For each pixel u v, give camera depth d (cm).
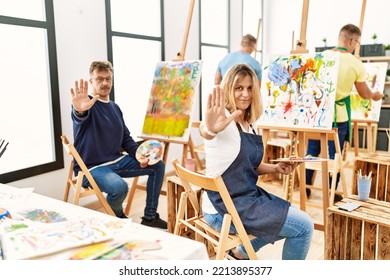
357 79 274
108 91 246
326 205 218
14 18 227
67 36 263
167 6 367
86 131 235
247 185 159
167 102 281
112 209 229
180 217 177
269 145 348
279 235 154
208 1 458
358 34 274
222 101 145
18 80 244
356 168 195
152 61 364
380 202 175
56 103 258
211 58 478
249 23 591
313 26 596
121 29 324
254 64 353
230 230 158
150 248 100
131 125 352
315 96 229
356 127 377
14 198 145
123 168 249
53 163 260
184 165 269
